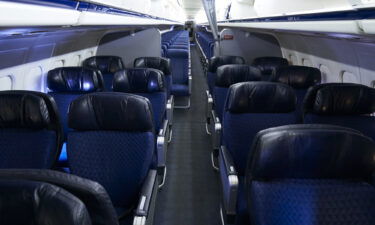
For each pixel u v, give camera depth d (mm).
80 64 4023
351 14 1141
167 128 2895
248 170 1189
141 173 1604
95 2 1702
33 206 625
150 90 2705
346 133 1060
